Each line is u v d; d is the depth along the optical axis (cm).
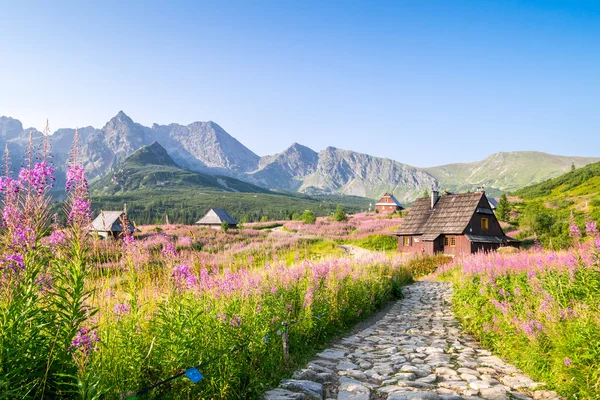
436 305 1734
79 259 454
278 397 639
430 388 687
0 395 365
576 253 941
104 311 601
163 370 552
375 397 662
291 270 1307
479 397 636
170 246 694
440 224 4638
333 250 3966
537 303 891
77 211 454
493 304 1073
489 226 4634
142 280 685
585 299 792
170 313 599
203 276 807
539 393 638
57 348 438
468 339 1102
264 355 786
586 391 577
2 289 405
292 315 1052
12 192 416
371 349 1003
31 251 418
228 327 699
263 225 7750
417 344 1038
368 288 1659
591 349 605
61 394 429
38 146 430
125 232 654
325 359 906
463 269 1938
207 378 589
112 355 527
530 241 4644
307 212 7588
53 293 449
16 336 390
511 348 859
